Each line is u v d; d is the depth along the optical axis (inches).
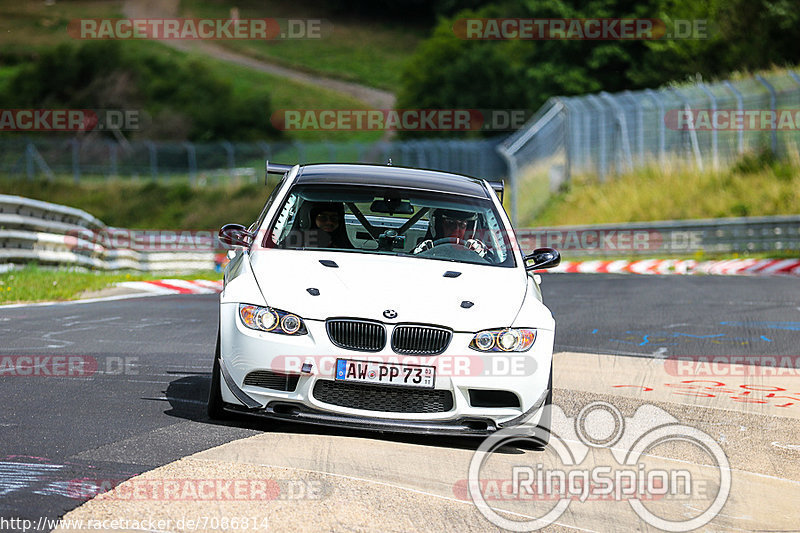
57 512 604.7
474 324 856.3
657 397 1138.7
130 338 1439.5
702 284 2618.1
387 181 1054.4
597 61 7495.1
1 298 1927.9
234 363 853.8
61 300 2021.4
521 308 895.1
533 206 4977.9
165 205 7327.8
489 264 975.0
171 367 1192.2
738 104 4446.4
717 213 4163.4
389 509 658.8
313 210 999.0
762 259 3358.8
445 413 843.4
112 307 1861.5
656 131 4798.2
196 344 1414.9
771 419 1047.0
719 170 4495.6
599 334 1688.0
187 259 3902.6
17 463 708.7
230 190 7436.0
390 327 839.1
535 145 5098.4
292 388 843.4
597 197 4758.9
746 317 1926.7
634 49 7514.8
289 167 1109.7
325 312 843.4
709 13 6358.3
